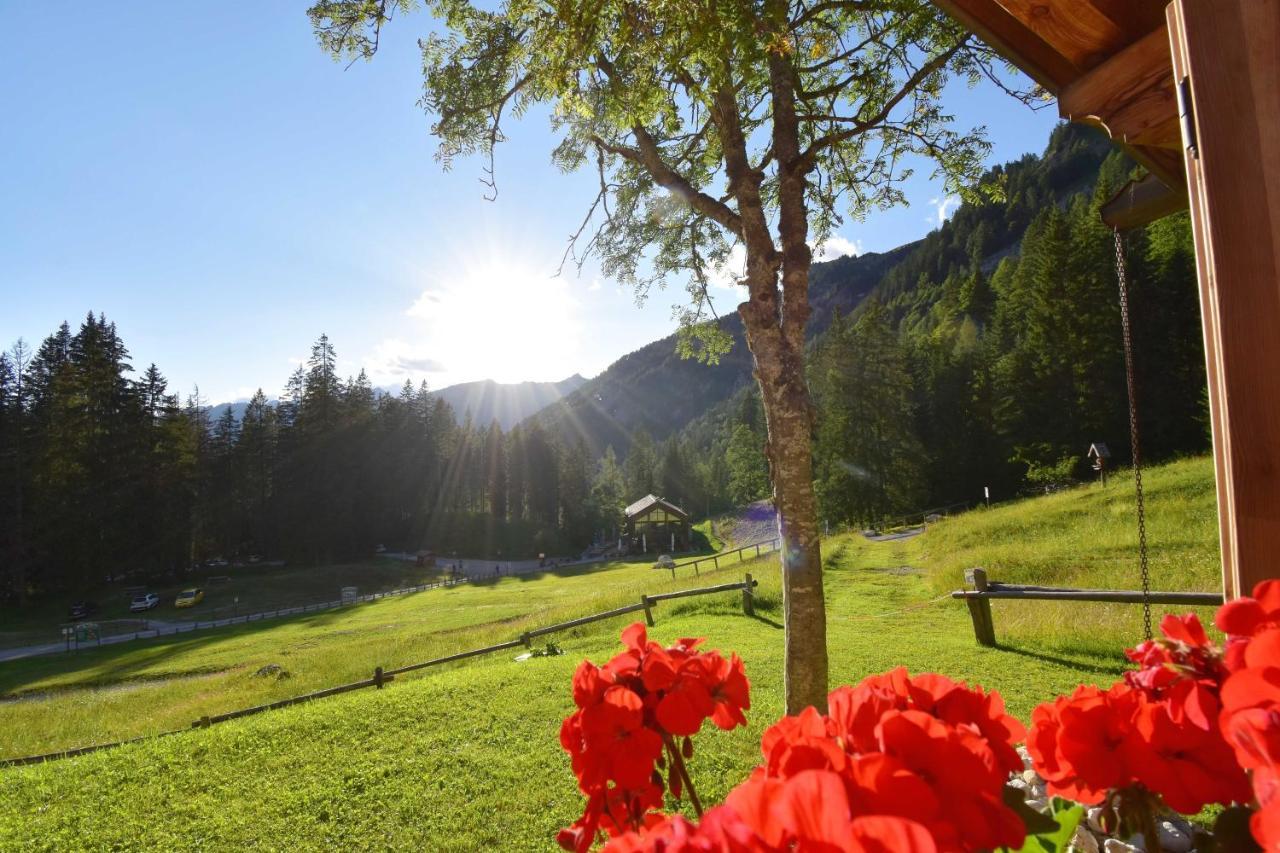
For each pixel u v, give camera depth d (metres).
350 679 13.17
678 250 6.70
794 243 4.31
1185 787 0.82
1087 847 1.49
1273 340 1.23
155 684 18.98
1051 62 2.02
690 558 55.25
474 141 5.24
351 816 4.22
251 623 35.03
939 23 4.88
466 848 3.62
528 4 4.11
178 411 52.09
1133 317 33.56
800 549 3.99
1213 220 1.30
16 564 41.62
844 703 0.84
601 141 5.55
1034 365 36.34
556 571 57.00
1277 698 0.62
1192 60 1.35
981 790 0.67
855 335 43.72
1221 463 1.36
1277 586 0.85
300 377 61.19
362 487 62.22
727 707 1.28
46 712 15.09
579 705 1.25
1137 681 0.95
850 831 0.48
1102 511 17.34
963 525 22.09
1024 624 8.07
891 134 5.67
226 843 4.07
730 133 4.52
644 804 1.17
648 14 3.63
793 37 4.75
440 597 40.56
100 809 4.90
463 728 5.74
